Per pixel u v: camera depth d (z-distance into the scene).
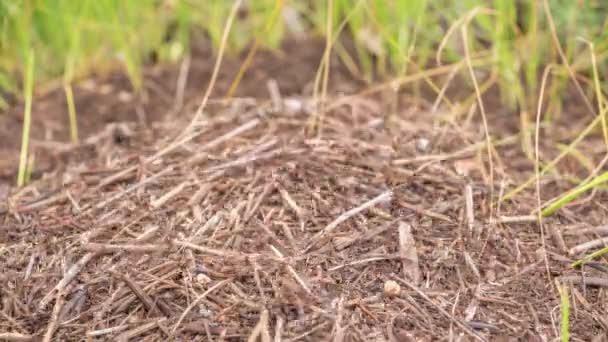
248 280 0.55
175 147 0.66
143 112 0.76
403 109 0.73
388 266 0.56
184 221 0.59
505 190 0.63
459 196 0.61
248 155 0.63
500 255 0.58
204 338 0.52
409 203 0.60
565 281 0.56
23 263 0.58
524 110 0.73
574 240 0.59
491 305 0.54
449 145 0.67
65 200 0.63
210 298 0.54
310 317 0.53
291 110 0.71
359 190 0.60
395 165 0.63
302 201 0.60
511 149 0.69
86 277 0.56
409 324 0.53
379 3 0.75
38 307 0.55
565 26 0.77
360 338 0.52
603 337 0.53
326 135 0.67
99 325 0.53
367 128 0.68
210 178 0.62
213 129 0.69
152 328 0.53
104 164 0.67
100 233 0.59
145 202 0.61
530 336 0.53
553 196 0.63
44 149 0.72
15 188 0.67
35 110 0.77
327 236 0.57
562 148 0.68
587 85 0.76
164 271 0.56
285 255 0.56
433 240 0.58
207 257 0.56
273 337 0.52
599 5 0.77
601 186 0.64
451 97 0.76
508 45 0.76
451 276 0.56
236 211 0.59
